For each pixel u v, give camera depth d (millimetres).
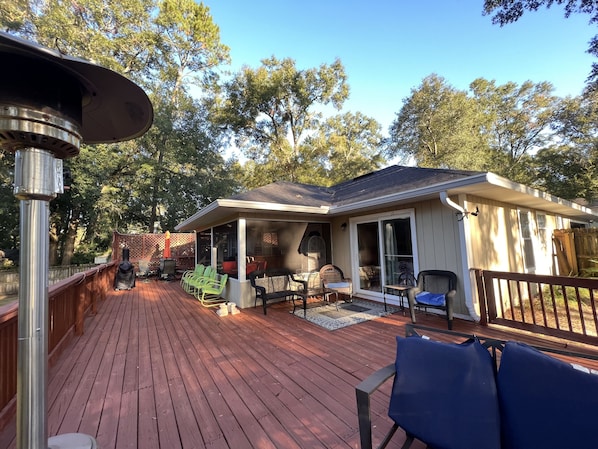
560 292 6270
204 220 7422
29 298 1181
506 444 1365
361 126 23516
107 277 7734
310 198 6988
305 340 3750
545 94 18203
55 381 2719
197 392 2484
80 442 1526
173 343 3758
